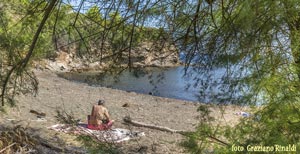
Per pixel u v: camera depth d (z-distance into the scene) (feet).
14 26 14.98
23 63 15.15
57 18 13.08
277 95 10.35
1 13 15.21
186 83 12.34
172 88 63.16
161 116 51.60
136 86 71.61
